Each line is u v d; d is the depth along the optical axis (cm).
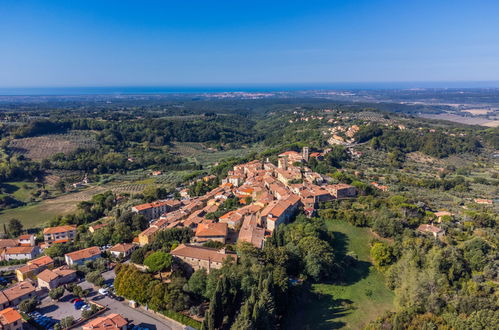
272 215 12625
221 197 16838
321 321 8675
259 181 18300
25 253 13288
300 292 9669
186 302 8606
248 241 10906
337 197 16100
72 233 15125
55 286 10056
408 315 8256
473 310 8175
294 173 18838
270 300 7894
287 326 8444
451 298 8756
